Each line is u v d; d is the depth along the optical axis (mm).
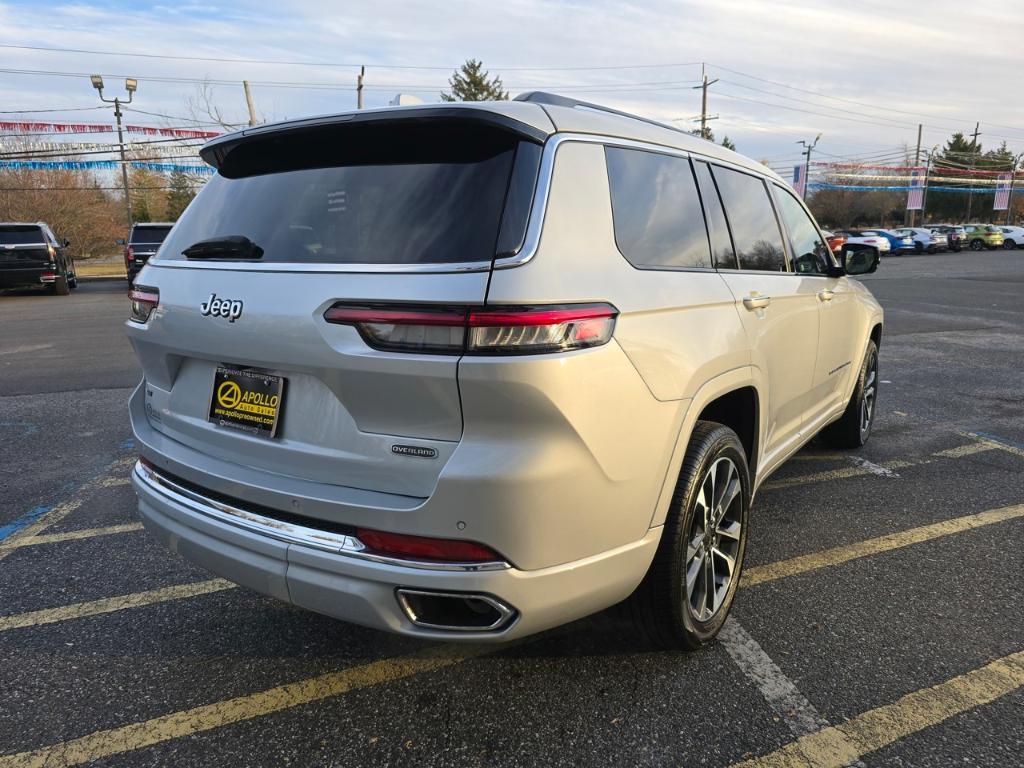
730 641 2752
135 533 3809
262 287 2133
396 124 2188
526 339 1828
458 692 2463
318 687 2508
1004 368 8352
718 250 2893
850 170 53812
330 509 2025
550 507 1917
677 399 2289
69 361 8977
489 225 1930
